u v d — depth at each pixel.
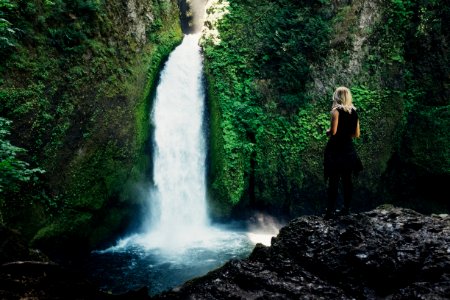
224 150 12.81
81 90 10.29
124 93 11.50
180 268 9.63
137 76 12.23
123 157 11.13
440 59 13.45
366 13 13.98
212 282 4.30
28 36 9.45
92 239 10.43
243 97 13.52
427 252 4.36
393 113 13.46
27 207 8.88
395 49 13.88
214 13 14.68
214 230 12.88
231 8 14.47
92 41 10.90
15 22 9.20
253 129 13.27
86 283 3.81
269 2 14.48
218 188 12.77
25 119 8.94
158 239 11.73
